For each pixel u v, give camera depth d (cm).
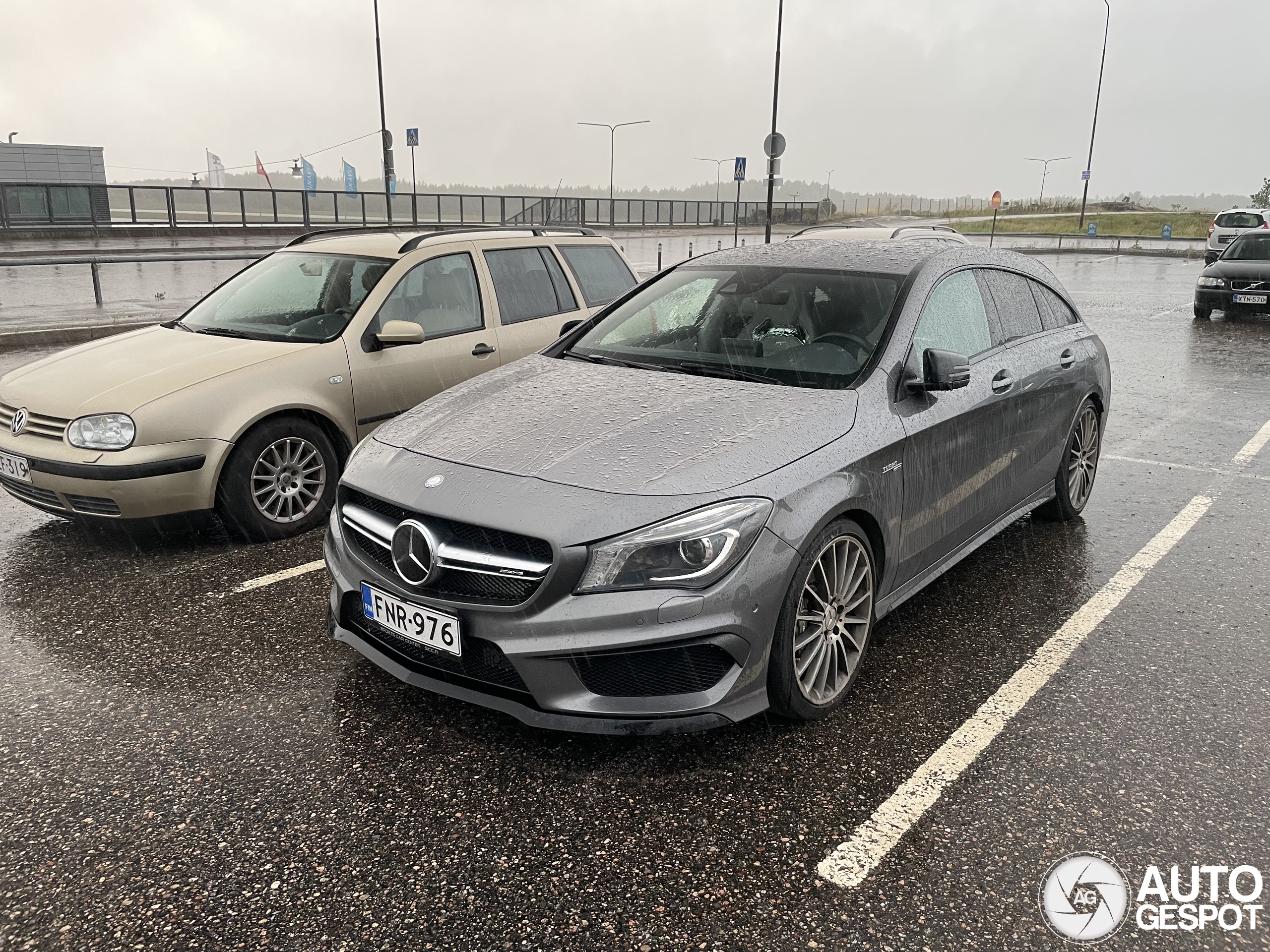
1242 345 1181
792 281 395
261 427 465
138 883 238
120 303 1420
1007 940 219
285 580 430
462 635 276
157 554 462
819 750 297
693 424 308
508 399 349
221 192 3391
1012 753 295
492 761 291
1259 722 314
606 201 4622
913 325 361
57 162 4372
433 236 575
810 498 288
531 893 234
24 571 441
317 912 228
